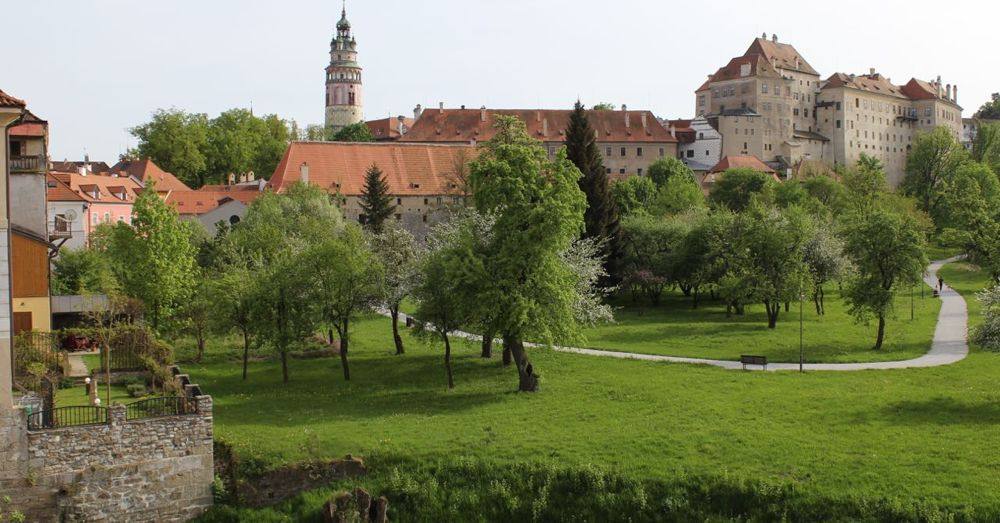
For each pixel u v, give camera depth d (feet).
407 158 474.49
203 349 217.56
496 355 215.31
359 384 185.47
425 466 128.36
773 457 128.98
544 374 191.72
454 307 175.94
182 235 204.44
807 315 282.97
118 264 219.00
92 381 130.82
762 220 258.78
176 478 115.14
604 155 615.98
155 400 120.06
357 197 453.58
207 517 115.85
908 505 113.19
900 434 138.00
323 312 188.03
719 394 167.63
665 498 120.57
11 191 160.25
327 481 125.08
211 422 117.29
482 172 182.60
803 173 599.16
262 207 342.23
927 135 588.09
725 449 132.67
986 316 171.94
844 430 140.87
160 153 552.82
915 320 262.88
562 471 126.00
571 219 177.37
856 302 223.30
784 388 171.94
